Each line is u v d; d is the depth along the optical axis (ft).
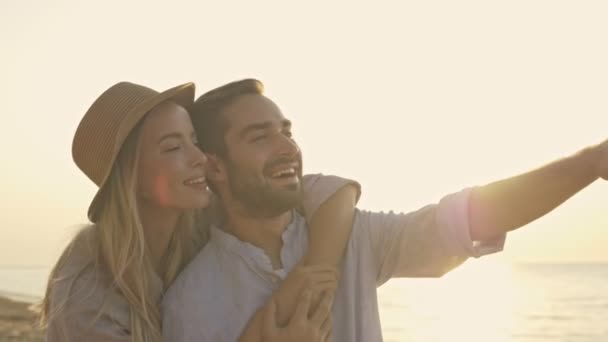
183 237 10.46
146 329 9.59
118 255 9.77
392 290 336.90
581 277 458.09
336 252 9.21
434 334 157.17
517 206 8.34
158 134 9.75
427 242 8.96
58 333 9.63
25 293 270.67
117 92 10.27
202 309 9.45
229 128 9.73
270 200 9.44
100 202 10.11
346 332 9.21
